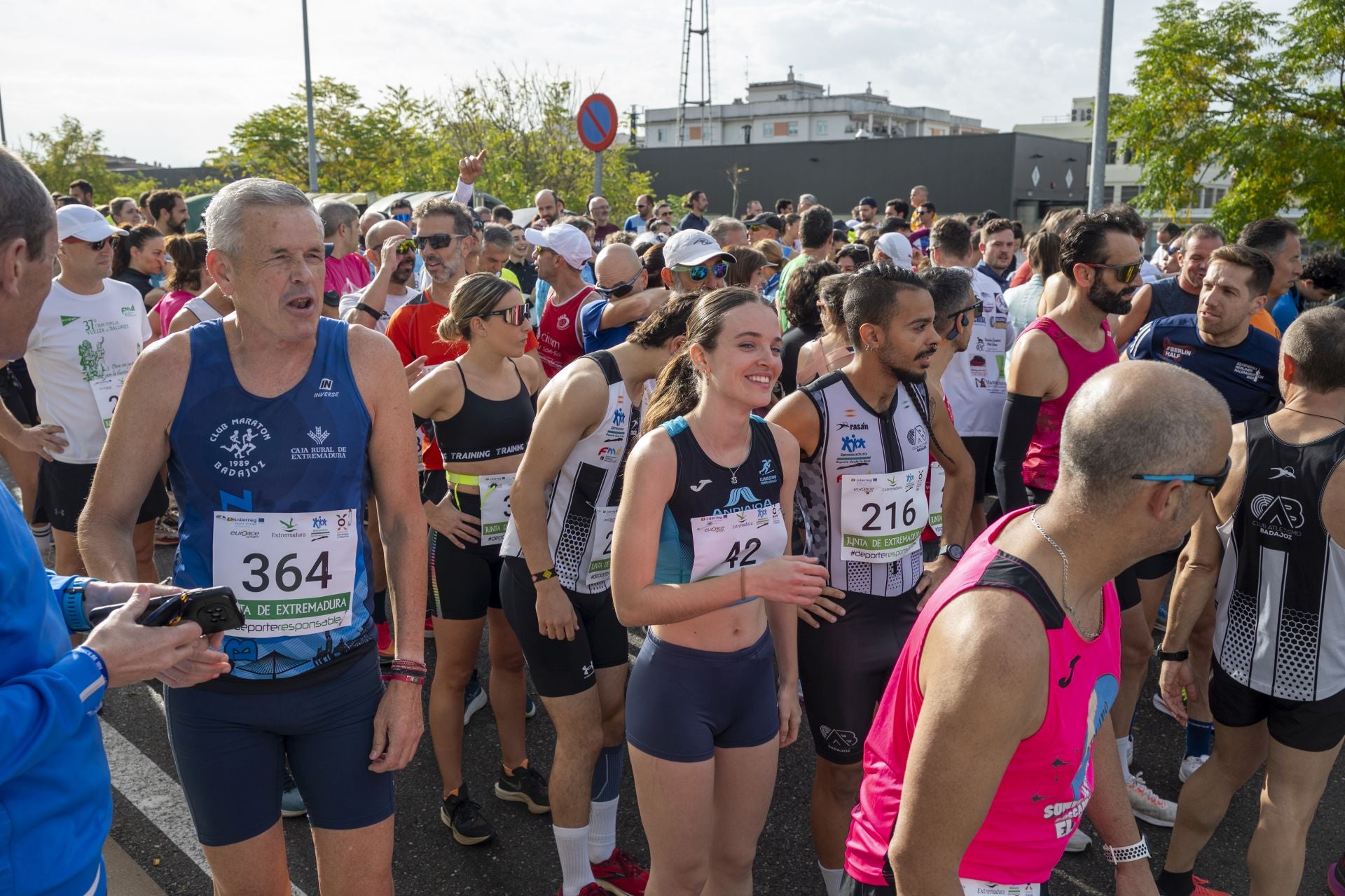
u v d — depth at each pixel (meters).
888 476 2.74
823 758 2.85
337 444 2.08
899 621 2.82
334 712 2.11
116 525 2.02
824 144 38.91
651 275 6.07
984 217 12.61
